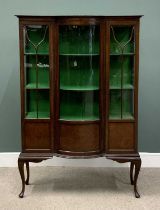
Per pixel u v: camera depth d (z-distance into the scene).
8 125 3.72
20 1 3.57
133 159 2.97
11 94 3.68
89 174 3.55
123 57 2.96
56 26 2.87
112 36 2.91
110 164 3.73
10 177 3.43
